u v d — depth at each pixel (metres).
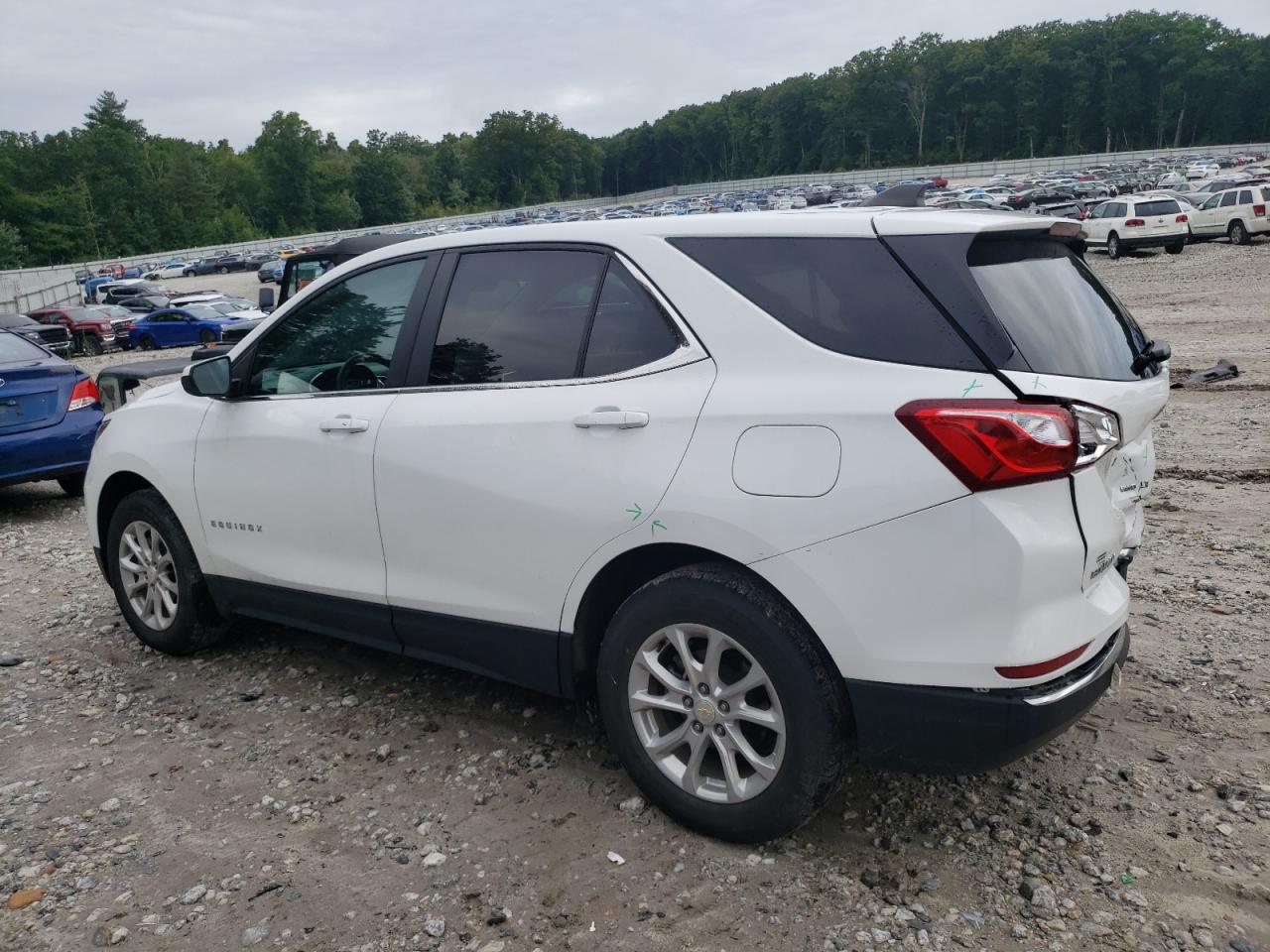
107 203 135.50
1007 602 2.52
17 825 3.30
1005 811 3.18
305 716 4.04
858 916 2.70
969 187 69.56
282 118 153.75
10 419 8.01
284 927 2.75
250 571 4.21
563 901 2.80
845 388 2.69
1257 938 2.58
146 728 4.00
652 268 3.11
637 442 2.99
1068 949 2.56
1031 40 163.38
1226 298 18.80
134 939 2.72
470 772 3.53
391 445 3.59
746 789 2.91
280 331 4.13
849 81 175.75
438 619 3.58
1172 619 4.72
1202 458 7.99
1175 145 156.25
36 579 6.22
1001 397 2.52
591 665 3.36
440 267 3.68
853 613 2.65
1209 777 3.33
